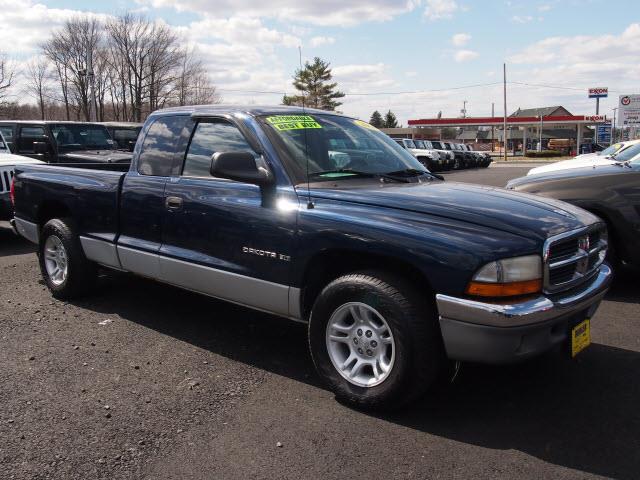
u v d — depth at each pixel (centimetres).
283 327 480
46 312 513
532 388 364
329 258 352
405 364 312
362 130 465
